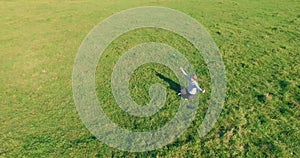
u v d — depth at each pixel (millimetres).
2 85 20234
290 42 23078
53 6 37406
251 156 13062
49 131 15562
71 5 37500
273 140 13766
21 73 21656
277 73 18906
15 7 37406
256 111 15625
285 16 28875
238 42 23547
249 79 18438
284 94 16797
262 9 31438
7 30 30078
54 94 18812
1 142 14953
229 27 26844
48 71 21656
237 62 20516
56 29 29672
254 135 14102
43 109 17422
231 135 14219
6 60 23719
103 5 36750
